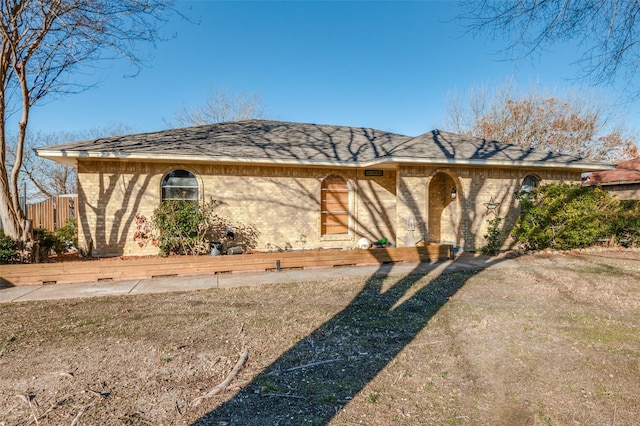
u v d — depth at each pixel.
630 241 13.03
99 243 10.68
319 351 4.25
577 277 8.27
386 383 3.50
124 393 3.32
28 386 3.45
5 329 5.03
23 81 8.87
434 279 8.16
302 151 12.42
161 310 5.92
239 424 2.84
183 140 12.11
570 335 4.71
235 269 9.09
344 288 7.38
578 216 11.93
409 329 4.96
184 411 3.03
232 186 11.75
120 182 10.81
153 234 10.98
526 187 13.13
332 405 3.12
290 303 6.30
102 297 6.80
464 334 4.77
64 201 14.27
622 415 2.96
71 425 2.82
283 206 12.29
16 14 8.61
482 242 12.06
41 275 7.93
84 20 9.09
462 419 2.91
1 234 8.83
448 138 13.53
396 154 10.80
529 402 3.16
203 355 4.14
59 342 4.54
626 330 4.89
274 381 3.54
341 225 13.16
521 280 8.01
